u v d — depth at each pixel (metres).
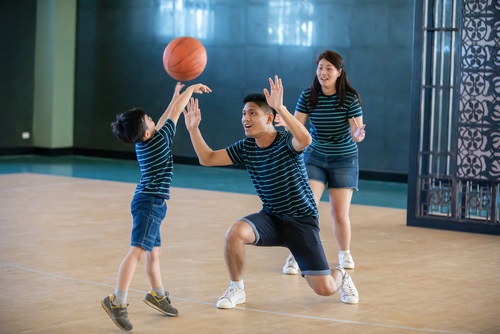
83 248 7.46
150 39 16.34
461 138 8.95
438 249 7.84
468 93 8.91
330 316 5.31
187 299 5.68
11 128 16.98
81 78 17.27
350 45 14.27
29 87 17.22
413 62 9.16
